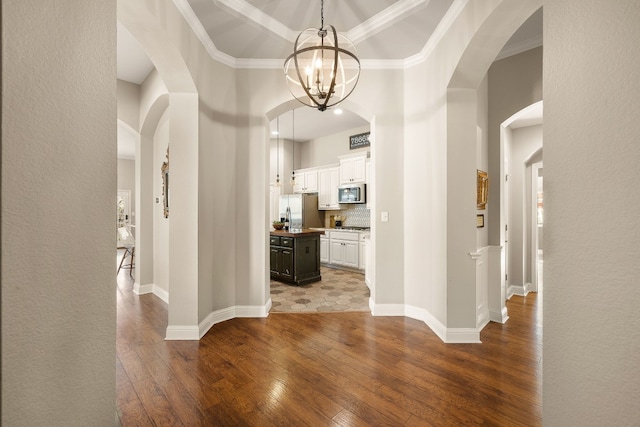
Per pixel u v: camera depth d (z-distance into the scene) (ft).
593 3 2.66
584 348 2.75
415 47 9.84
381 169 10.80
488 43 7.35
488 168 10.95
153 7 6.61
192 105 8.96
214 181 10.02
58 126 2.06
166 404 5.96
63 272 2.10
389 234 10.84
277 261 16.33
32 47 1.87
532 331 9.66
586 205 2.73
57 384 2.07
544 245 3.21
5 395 1.74
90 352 2.33
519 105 10.46
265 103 10.67
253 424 5.43
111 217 2.54
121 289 14.55
